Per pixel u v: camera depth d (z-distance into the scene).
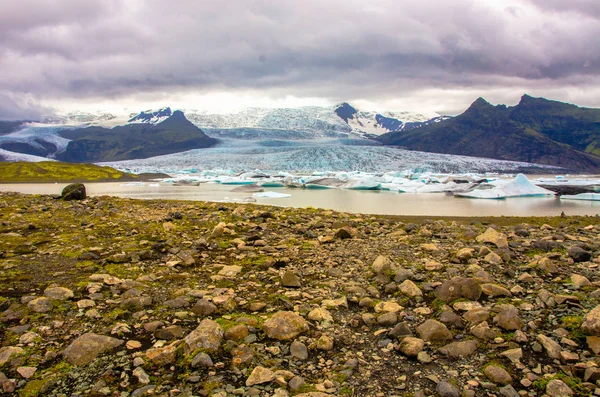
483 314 6.42
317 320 6.58
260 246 11.84
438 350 5.53
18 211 17.98
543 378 4.85
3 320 6.46
